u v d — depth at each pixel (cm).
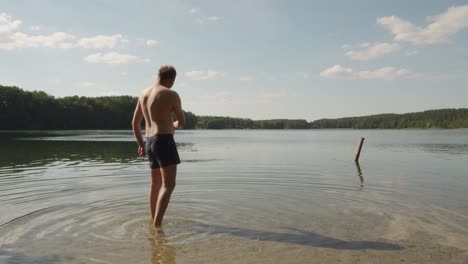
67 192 737
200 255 402
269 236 466
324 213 580
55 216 548
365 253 409
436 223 524
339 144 3080
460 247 427
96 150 2034
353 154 1891
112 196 696
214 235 470
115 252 409
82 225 506
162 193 502
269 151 2102
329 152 2044
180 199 678
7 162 1345
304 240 452
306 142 3519
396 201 670
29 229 485
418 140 4053
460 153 1973
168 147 506
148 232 480
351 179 951
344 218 550
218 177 966
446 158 1653
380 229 496
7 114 7556
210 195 718
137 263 379
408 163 1412
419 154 1911
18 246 423
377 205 636
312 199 684
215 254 405
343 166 1278
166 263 379
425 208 614
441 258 394
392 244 437
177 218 546
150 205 541
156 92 509
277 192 754
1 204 625
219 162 1393
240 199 680
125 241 445
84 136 4481
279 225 514
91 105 9912
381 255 403
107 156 1628
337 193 747
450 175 1043
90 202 643
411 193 751
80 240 446
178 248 423
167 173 504
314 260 389
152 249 419
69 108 9112
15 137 4047
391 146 2756
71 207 605
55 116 8688
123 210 589
